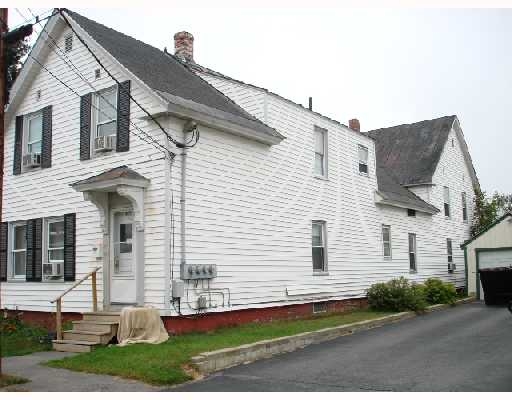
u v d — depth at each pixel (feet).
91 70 49.32
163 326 40.24
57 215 51.19
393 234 77.10
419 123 108.17
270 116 55.21
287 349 40.29
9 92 57.88
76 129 50.29
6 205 57.36
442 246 93.97
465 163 111.45
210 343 37.42
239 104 56.75
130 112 45.29
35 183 54.03
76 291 48.32
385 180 84.33
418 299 65.46
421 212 86.99
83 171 48.98
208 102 49.57
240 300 48.01
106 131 48.19
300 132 59.62
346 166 67.46
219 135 47.70
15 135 56.90
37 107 54.95
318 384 29.32
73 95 51.06
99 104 48.85
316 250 60.95
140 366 31.19
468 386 28.04
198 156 45.11
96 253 46.78
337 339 45.83
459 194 105.91
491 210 111.55
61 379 30.12
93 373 31.58
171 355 33.40
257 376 31.58
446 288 75.66
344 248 65.10
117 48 49.93
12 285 55.83
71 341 40.68
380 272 72.43
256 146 52.19
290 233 55.88
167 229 41.75
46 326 51.34
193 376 31.12
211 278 44.98
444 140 100.27
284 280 54.19
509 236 88.28
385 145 106.83
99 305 45.62
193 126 43.86
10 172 57.26
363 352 39.09
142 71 46.98
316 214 60.54
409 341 43.75
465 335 46.24
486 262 89.81
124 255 45.32
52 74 52.75
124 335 39.14
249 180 50.75
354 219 67.92
